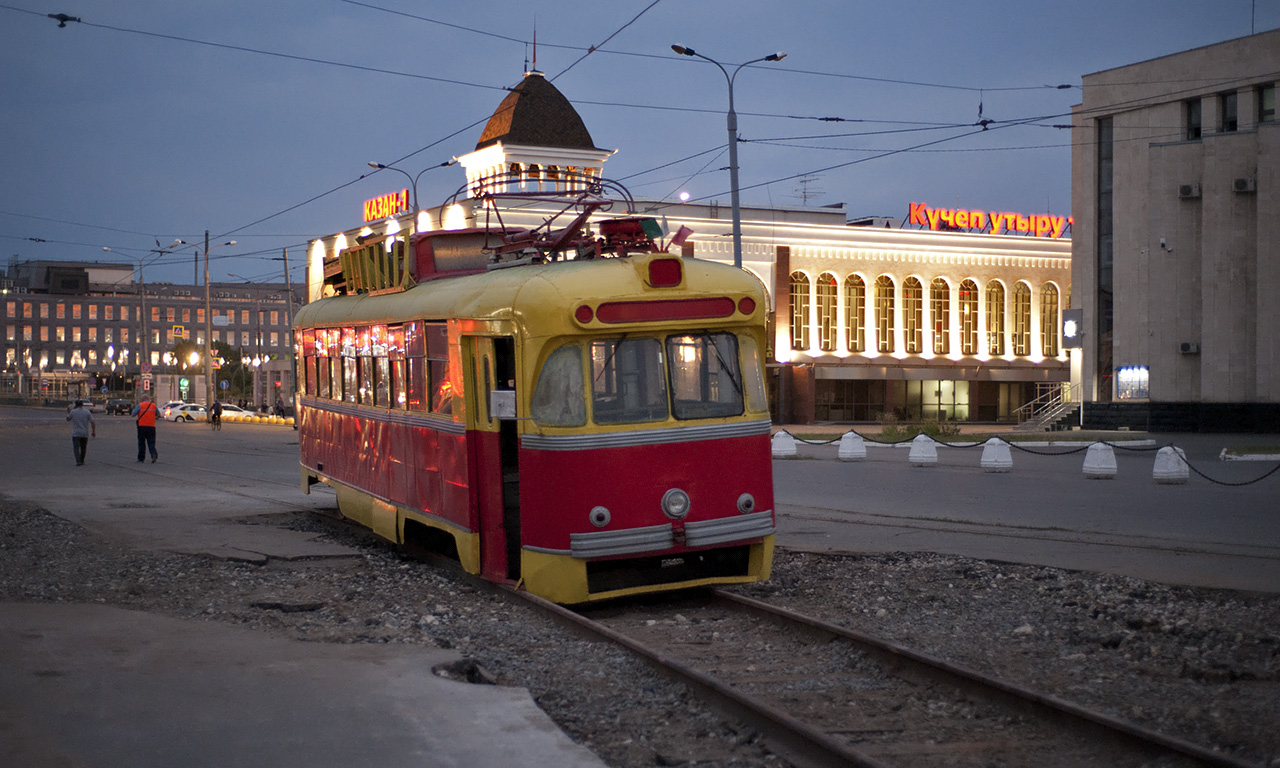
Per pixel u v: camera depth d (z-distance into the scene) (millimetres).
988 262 60250
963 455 30750
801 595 10297
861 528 14617
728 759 5766
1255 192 40688
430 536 12977
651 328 9617
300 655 7578
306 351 16844
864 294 57938
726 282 9969
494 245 12703
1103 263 45750
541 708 6625
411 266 12422
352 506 14297
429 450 11422
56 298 154250
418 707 6285
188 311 162500
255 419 71188
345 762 5316
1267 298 40000
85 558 12234
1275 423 40000
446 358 10914
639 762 5742
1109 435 37219
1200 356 42531
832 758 5469
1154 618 8672
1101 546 12586
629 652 7898
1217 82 42000
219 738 5656
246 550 12750
